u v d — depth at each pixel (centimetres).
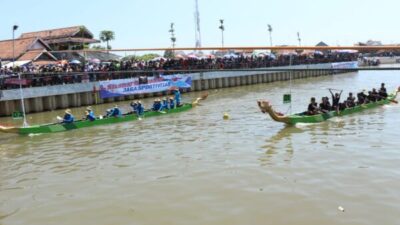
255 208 1302
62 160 1992
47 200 1476
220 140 2225
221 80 5481
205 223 1219
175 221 1244
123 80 4481
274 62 6116
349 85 5278
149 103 4259
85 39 5781
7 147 2323
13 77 3769
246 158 1841
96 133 2586
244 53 6259
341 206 1280
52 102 4003
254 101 3928
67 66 4278
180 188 1509
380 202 1294
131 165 1836
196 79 5169
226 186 1502
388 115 2736
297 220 1205
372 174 1544
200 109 3488
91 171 1786
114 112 2928
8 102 3722
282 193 1408
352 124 2477
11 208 1422
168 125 2767
